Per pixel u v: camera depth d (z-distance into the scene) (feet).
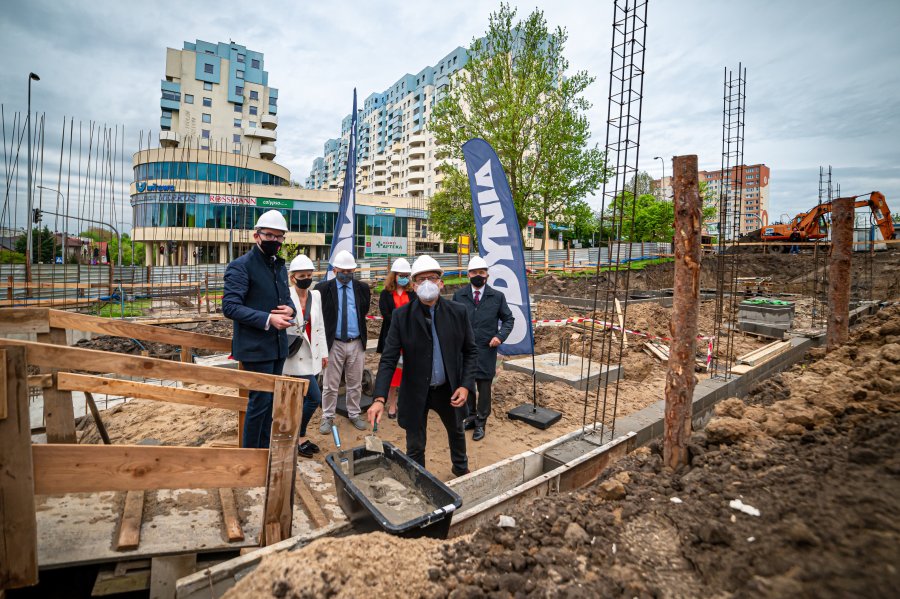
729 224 27.96
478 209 18.54
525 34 60.95
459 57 201.46
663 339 30.09
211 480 7.64
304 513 10.02
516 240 17.74
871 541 5.53
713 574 6.13
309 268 13.42
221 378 7.72
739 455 9.14
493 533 7.55
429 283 11.07
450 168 68.90
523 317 17.97
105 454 6.77
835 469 7.61
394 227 144.56
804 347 31.30
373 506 7.50
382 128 264.52
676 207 9.67
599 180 63.21
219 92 174.91
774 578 5.46
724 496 7.79
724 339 32.58
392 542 6.87
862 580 4.95
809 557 5.61
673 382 9.66
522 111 59.72
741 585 5.72
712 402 20.29
